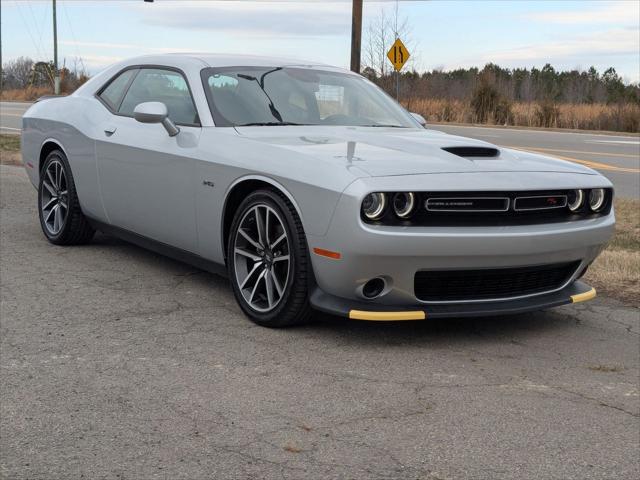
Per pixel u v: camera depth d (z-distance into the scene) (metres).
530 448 2.73
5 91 50.06
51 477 2.46
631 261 5.73
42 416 2.91
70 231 5.81
